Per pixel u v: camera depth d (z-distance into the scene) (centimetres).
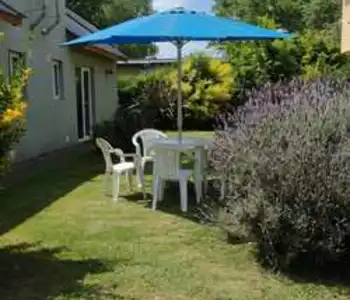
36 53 1452
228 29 827
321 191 495
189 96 2142
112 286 485
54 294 467
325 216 497
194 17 854
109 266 536
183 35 793
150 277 505
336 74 1750
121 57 2264
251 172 523
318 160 498
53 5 1582
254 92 945
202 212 709
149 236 646
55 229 682
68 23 1834
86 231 671
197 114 2148
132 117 1452
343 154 496
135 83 2494
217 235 630
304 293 471
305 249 506
